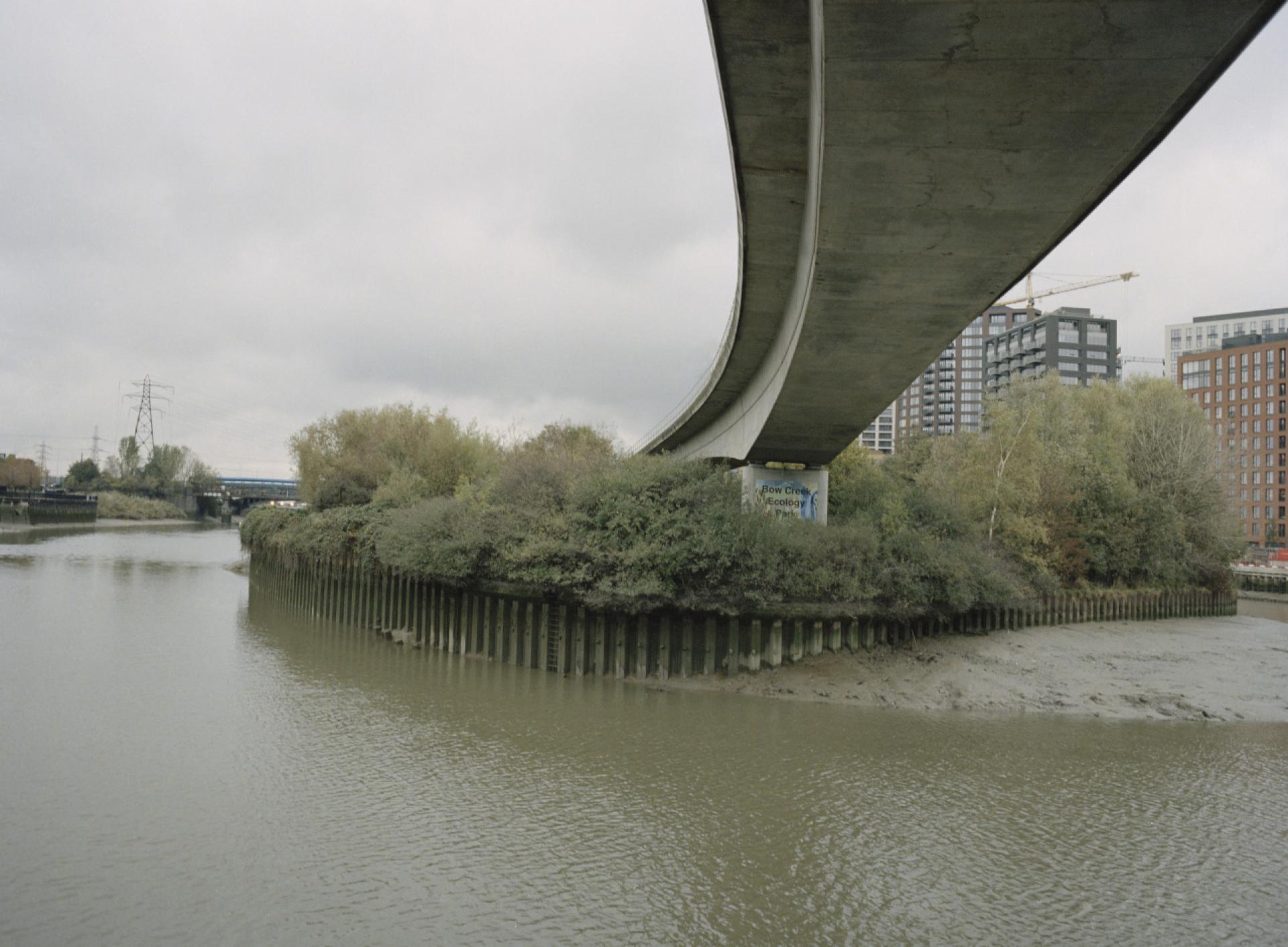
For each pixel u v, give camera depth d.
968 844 15.19
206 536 118.81
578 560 27.89
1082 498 51.03
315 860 13.77
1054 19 10.52
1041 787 18.34
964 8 10.42
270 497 183.25
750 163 17.55
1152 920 12.52
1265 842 15.58
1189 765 20.30
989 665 29.41
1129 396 67.75
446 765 18.73
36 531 107.94
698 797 17.09
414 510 34.84
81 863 13.44
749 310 26.03
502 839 14.84
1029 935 12.05
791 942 11.69
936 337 22.19
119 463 171.00
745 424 36.41
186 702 23.41
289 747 19.62
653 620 27.97
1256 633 47.41
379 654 31.84
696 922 12.20
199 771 17.84
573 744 20.44
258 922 11.76
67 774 17.42
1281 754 21.62
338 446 59.62
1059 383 63.38
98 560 68.69
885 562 29.72
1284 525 132.38
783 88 15.05
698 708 24.23
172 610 41.78
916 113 12.57
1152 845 15.31
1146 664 32.88
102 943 11.10
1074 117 12.46
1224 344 147.50
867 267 17.81
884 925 12.23
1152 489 57.84
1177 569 55.12
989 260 17.27
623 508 28.27
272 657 30.38
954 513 39.03
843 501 41.16
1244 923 12.49
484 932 11.70
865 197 14.94
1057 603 43.81
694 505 28.81
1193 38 10.70
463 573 30.23
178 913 11.92
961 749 21.03
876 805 16.92
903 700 25.77
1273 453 134.12
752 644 27.69
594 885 13.22
